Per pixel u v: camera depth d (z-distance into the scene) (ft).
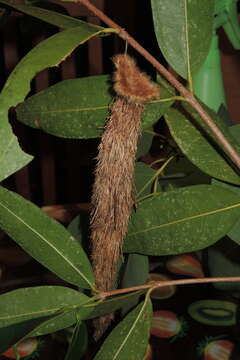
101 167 1.32
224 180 1.39
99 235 1.37
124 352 1.35
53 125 1.41
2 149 1.22
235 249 1.63
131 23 2.68
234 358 1.59
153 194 1.46
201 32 1.39
